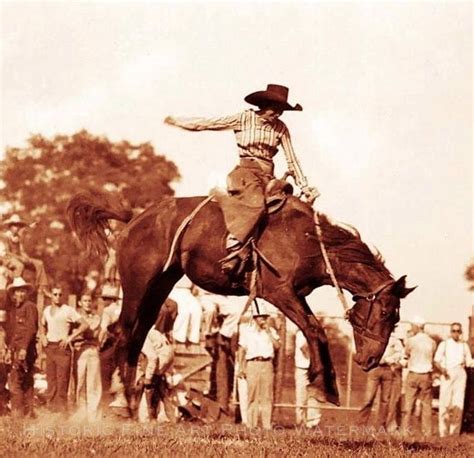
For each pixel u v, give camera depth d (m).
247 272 12.83
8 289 18.41
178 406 18.45
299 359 19.55
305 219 12.70
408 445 13.69
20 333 18.02
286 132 13.14
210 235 13.19
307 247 12.59
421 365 19.84
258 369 18.23
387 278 12.31
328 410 21.05
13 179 44.00
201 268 13.26
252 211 12.68
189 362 19.16
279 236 12.69
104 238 15.08
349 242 12.44
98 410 16.11
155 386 17.61
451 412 20.11
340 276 12.41
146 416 17.72
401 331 20.14
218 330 18.95
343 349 21.30
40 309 21.30
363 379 21.17
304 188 13.05
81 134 43.12
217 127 12.98
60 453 10.45
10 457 10.15
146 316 14.23
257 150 13.01
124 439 12.09
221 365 18.83
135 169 44.34
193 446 11.34
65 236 41.47
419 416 20.56
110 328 17.38
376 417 20.14
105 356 17.77
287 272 12.59
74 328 18.03
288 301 12.54
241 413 18.84
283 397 20.77
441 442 15.56
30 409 17.98
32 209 43.28
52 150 44.28
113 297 17.69
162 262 13.67
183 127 12.96
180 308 19.20
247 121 13.00
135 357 14.44
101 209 15.02
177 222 13.54
